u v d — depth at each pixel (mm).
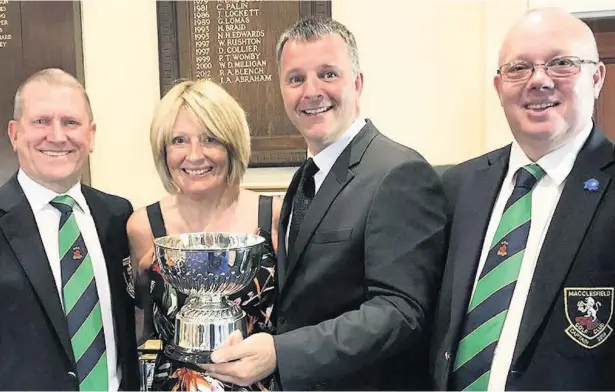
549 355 1141
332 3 2357
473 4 2256
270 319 1604
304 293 1354
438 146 2338
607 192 1171
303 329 1253
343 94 1411
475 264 1292
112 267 1604
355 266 1312
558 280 1146
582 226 1156
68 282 1480
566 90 1205
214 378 1381
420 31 2311
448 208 1405
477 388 1215
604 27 2129
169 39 2428
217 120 1621
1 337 1403
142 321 1730
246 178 2432
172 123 1632
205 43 2418
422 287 1280
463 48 2283
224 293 1432
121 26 2463
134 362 1632
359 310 1253
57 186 1532
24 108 1479
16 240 1447
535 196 1256
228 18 2402
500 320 1212
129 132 2502
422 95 2332
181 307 1562
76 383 1429
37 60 2449
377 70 2354
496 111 2219
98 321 1503
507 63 1258
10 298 1411
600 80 1285
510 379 1164
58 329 1418
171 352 1404
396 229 1276
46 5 2430
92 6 2461
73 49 2439
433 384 1340
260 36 2393
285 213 1550
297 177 1553
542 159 1257
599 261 1133
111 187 2531
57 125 1470
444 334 1293
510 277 1223
